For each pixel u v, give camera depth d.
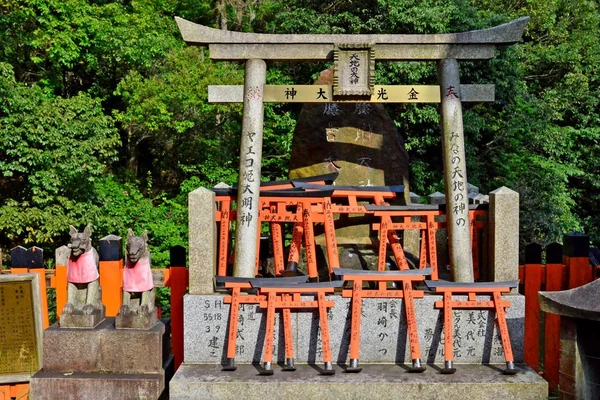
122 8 19.25
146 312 6.45
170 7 22.34
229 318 6.41
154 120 17.86
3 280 6.75
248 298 6.36
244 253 6.93
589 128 21.36
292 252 7.42
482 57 7.09
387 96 7.12
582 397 5.21
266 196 7.24
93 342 6.39
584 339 5.23
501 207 6.73
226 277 6.41
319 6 18.31
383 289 6.43
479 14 18.66
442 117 7.10
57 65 17.88
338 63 7.06
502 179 18.75
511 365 6.06
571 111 21.84
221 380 5.88
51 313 9.36
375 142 8.29
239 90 7.24
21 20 17.11
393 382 5.84
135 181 19.50
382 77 16.03
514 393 5.84
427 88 7.12
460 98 7.10
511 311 6.50
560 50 21.47
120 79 19.52
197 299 6.44
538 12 22.16
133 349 6.36
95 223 14.91
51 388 6.20
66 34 17.16
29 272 7.18
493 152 19.34
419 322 6.44
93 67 18.64
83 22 17.44
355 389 5.82
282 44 7.09
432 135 17.16
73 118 14.81
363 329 6.43
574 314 5.07
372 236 8.01
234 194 7.41
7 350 6.88
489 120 19.16
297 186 7.64
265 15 22.38
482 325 6.46
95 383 6.20
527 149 20.58
